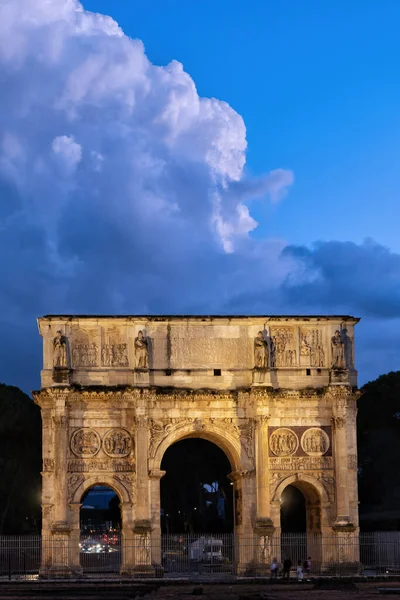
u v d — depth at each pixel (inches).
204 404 3348.9
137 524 3230.8
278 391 3351.4
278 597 2365.9
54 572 3174.2
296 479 3344.0
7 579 3184.1
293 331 3432.6
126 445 3324.3
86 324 3361.2
